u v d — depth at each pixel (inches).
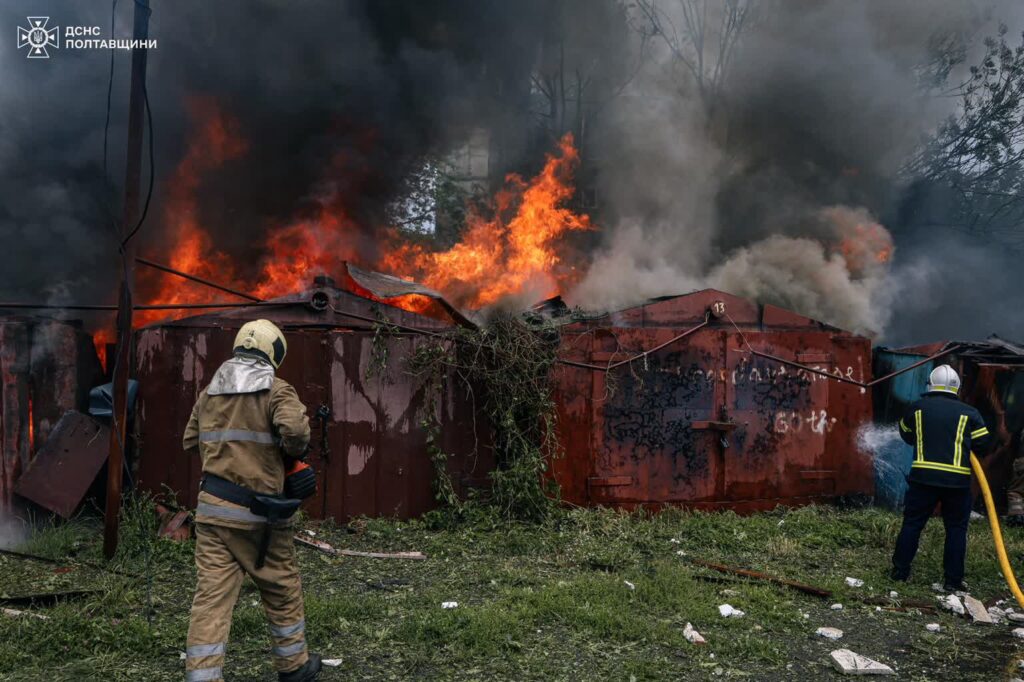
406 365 282.7
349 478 275.7
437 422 284.4
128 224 224.8
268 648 160.9
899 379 346.3
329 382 275.1
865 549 268.1
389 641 165.9
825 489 325.4
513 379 284.4
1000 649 177.0
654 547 257.4
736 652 167.8
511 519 277.3
